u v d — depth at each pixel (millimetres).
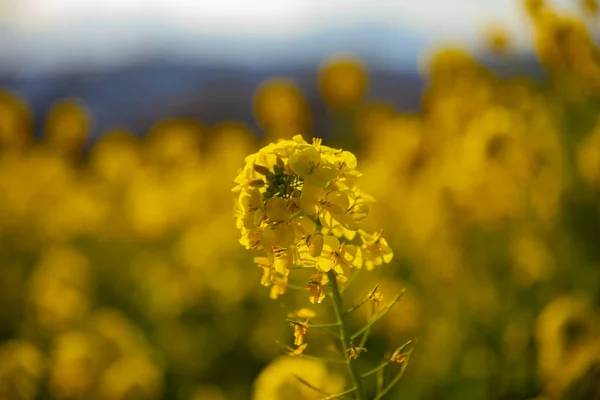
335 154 408
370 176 1223
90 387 691
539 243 789
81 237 1485
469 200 854
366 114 1486
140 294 1160
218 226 1181
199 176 1489
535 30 790
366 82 1438
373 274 918
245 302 1033
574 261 773
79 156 2150
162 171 1851
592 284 728
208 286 1055
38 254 1467
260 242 399
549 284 773
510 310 785
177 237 1416
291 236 396
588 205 792
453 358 771
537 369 669
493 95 1035
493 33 1054
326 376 528
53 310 983
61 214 1519
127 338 773
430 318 834
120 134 2055
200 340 957
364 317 836
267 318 966
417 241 978
